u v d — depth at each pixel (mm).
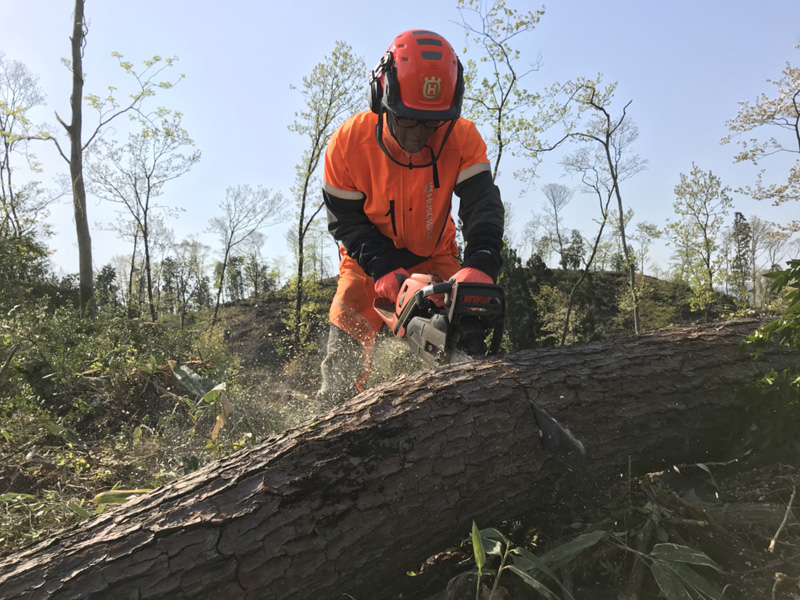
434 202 2857
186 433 3055
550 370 2041
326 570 1480
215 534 1407
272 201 23109
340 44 12672
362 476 1570
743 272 18438
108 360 4367
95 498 2021
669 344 2406
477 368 1964
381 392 1823
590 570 1784
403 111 2369
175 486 1549
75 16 13539
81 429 3711
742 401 2268
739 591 1648
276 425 3598
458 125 2768
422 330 2379
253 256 28391
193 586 1350
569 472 1892
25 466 2842
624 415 2035
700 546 1859
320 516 1489
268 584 1411
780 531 1822
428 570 1846
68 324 5086
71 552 1378
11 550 1892
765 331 2111
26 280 9734
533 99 8203
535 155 8586
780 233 14391
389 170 2758
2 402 3396
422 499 1616
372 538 1541
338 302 3445
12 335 3848
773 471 2320
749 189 13742
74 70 13578
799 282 2004
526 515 1966
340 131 2850
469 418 1760
